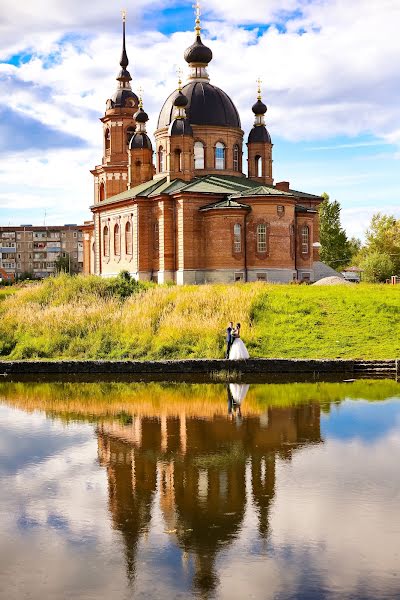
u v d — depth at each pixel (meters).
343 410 24.97
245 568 12.34
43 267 144.12
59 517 14.75
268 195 59.38
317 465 18.22
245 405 26.27
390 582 11.77
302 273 64.50
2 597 11.43
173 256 62.19
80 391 30.27
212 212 59.75
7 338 41.84
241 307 41.97
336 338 39.12
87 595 11.48
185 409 25.69
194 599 11.34
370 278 83.25
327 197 110.81
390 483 16.66
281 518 14.52
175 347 38.66
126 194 69.44
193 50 70.44
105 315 42.62
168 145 65.50
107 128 80.44
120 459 19.06
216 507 15.20
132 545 13.31
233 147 69.88
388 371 34.53
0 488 16.67
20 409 26.06
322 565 12.38
